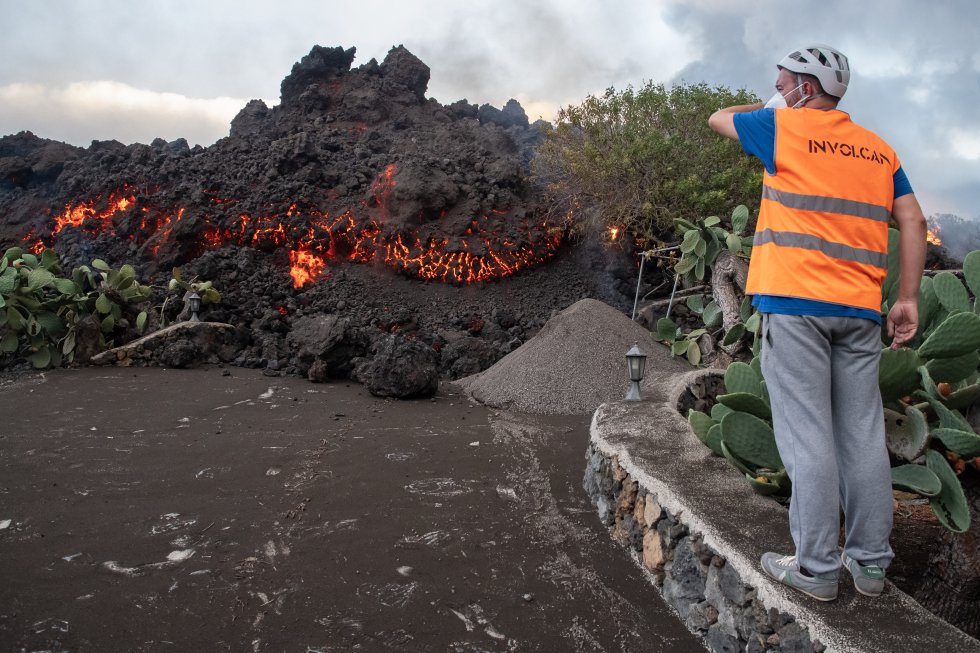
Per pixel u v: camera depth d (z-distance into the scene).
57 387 8.23
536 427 7.02
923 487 3.16
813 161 2.67
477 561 3.82
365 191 15.78
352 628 3.11
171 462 5.43
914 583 3.45
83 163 19.38
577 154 14.16
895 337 2.80
